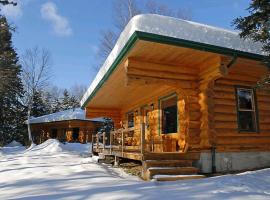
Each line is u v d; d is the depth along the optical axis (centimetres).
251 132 1004
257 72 1017
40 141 3859
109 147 1276
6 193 639
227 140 949
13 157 1759
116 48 856
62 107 5825
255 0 789
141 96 1459
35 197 532
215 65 859
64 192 577
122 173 941
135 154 890
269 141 1034
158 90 1248
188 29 781
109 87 1226
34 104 4675
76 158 1577
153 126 1309
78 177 805
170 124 1144
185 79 929
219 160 920
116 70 957
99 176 818
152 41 725
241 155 962
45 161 1391
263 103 1060
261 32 809
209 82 909
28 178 844
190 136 902
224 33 846
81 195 525
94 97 1482
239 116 1005
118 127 1933
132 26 723
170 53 823
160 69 891
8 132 3909
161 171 775
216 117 951
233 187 560
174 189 553
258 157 993
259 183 605
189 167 812
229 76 1005
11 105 3962
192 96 932
